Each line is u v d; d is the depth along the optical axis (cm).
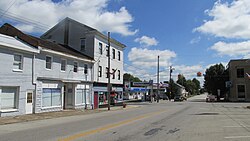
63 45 3778
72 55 3131
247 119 1973
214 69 7100
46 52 2683
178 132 1287
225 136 1166
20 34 2598
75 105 3238
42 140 1073
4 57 2197
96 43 3788
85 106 3469
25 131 1377
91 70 3662
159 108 3631
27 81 2448
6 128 1529
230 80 6406
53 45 3145
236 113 2603
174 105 4550
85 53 3756
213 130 1358
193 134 1223
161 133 1255
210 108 3522
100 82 3878
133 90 6975
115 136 1164
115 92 4428
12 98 2298
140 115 2400
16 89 2342
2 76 2169
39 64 2611
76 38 3834
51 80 2789
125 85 6750
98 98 3828
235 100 6194
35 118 2127
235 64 6244
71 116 2434
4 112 2189
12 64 2280
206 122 1756
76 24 3853
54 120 2033
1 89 2178
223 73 7025
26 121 1953
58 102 2920
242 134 1224
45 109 2686
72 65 3195
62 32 3912
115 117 2225
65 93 3266
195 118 2056
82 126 1572
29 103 2478
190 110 3105
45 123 1805
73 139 1088
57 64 2897
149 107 3975
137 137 1138
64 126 1586
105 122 1802
